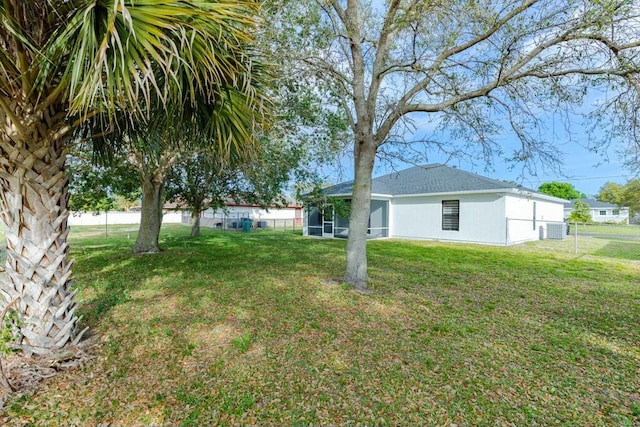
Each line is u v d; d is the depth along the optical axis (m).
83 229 21.55
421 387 2.71
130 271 6.98
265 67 3.44
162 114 3.34
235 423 2.25
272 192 11.35
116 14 1.98
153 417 2.29
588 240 15.90
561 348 3.46
